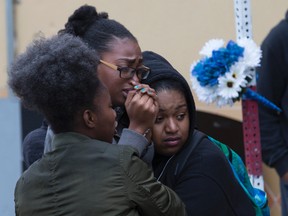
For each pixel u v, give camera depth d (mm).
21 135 11367
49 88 4793
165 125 5344
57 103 4824
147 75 5410
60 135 4953
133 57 5375
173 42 10773
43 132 6324
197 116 10648
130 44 5406
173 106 5320
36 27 11188
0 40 11297
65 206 4758
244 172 5832
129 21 10852
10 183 11539
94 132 4961
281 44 9102
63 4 11094
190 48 10734
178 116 5363
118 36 5414
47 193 4840
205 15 10695
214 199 5184
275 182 10852
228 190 5281
